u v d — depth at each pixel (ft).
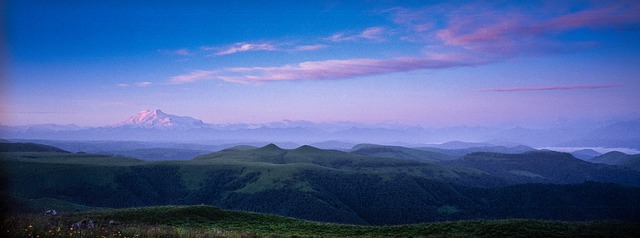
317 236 126.31
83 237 83.46
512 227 135.03
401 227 148.25
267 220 171.94
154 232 95.25
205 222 161.27
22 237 75.25
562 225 139.33
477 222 147.64
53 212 156.15
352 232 141.49
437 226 145.18
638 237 126.52
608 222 146.51
